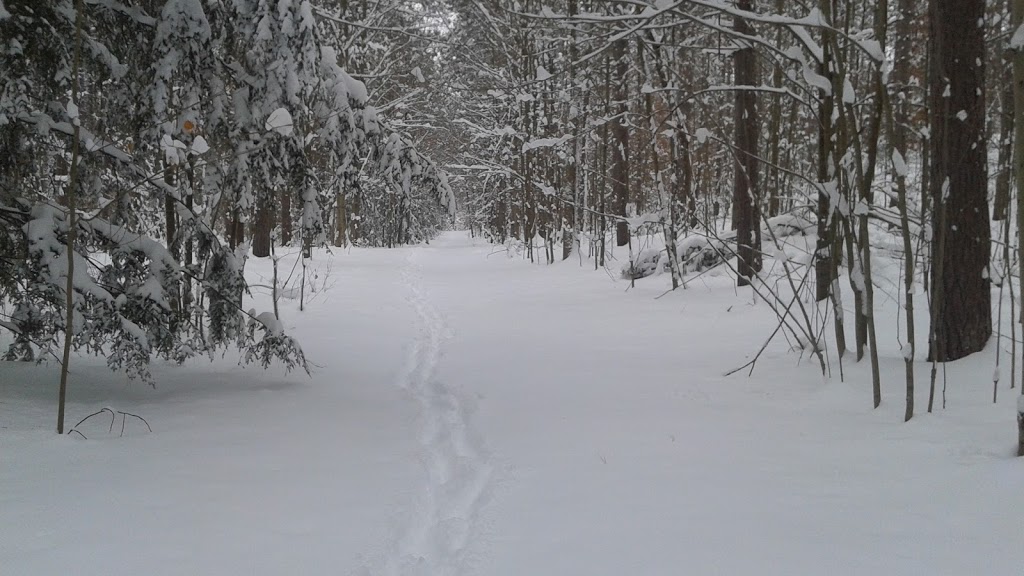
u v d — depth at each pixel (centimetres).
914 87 609
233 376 705
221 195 655
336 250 2811
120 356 525
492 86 2138
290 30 593
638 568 290
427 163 762
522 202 2502
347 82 695
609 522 341
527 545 320
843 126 550
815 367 652
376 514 351
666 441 475
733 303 1075
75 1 565
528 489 396
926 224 577
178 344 612
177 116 597
